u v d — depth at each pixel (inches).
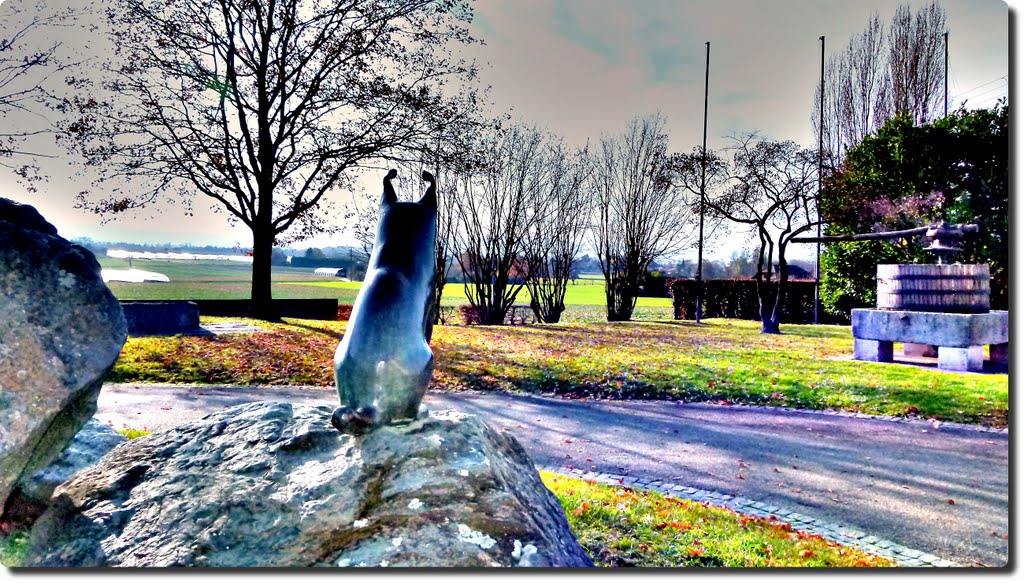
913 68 1003.3
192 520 112.3
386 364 128.0
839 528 196.4
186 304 652.1
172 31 745.0
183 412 327.3
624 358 550.3
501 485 123.7
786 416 354.3
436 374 460.1
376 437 127.9
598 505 202.7
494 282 1171.9
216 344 544.1
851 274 888.9
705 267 1393.9
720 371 479.2
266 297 828.0
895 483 239.9
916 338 506.9
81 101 718.5
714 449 285.4
